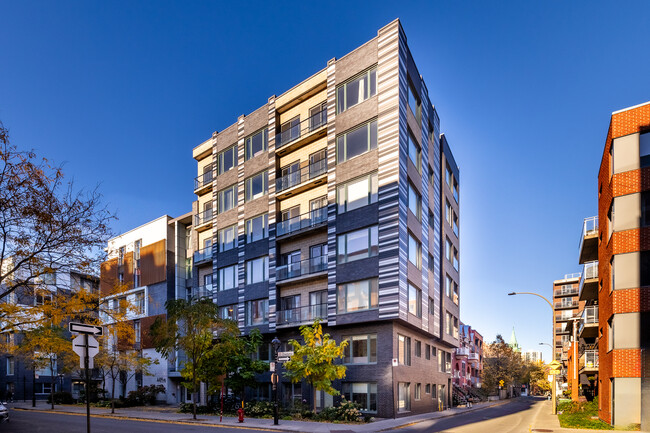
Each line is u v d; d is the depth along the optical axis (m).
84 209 12.79
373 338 28.05
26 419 27.83
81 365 10.34
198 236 44.44
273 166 35.78
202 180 44.91
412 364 30.75
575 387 35.44
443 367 40.72
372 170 29.11
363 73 30.92
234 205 39.75
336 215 30.55
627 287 21.17
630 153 21.95
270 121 36.88
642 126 21.75
